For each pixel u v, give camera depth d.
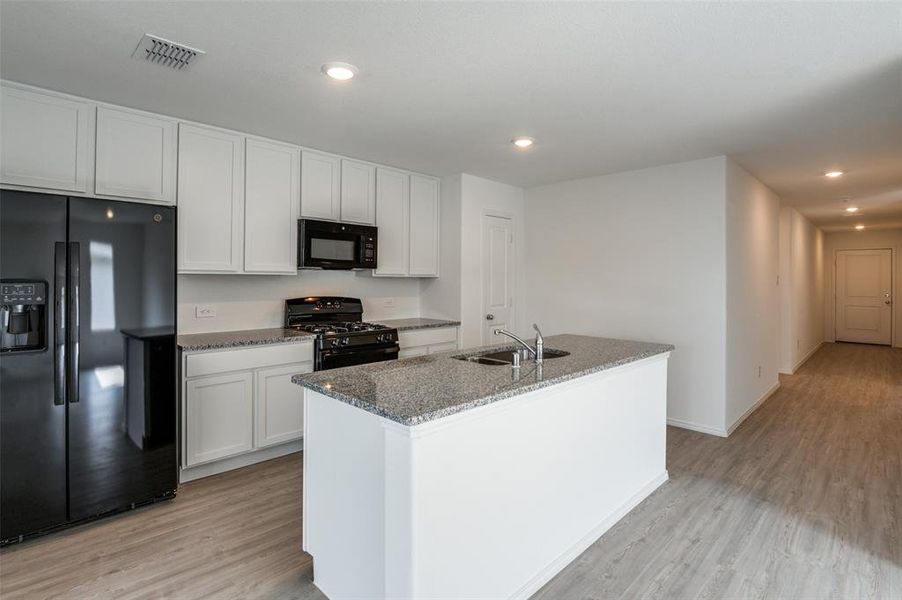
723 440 3.78
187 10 1.82
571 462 2.23
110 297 2.44
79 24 1.92
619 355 2.62
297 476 3.06
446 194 4.64
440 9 1.80
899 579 2.03
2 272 2.14
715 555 2.22
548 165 4.16
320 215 3.74
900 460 3.36
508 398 1.81
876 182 4.70
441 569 1.63
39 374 2.26
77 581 1.99
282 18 1.87
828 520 2.53
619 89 2.52
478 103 2.74
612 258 4.47
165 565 2.11
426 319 4.75
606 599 1.92
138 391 2.55
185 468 2.88
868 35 1.96
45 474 2.29
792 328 6.46
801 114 2.87
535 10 1.80
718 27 1.91
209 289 3.51
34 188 2.53
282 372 3.30
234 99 2.70
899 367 6.81
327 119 3.03
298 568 2.11
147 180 2.90
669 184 4.09
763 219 4.80
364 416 1.74
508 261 5.02
